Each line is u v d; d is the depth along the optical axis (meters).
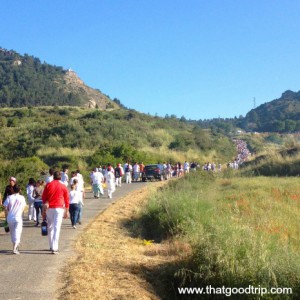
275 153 38.31
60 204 10.37
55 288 7.72
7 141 61.91
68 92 165.50
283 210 16.27
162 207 14.82
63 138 61.00
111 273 8.76
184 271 8.74
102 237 12.43
